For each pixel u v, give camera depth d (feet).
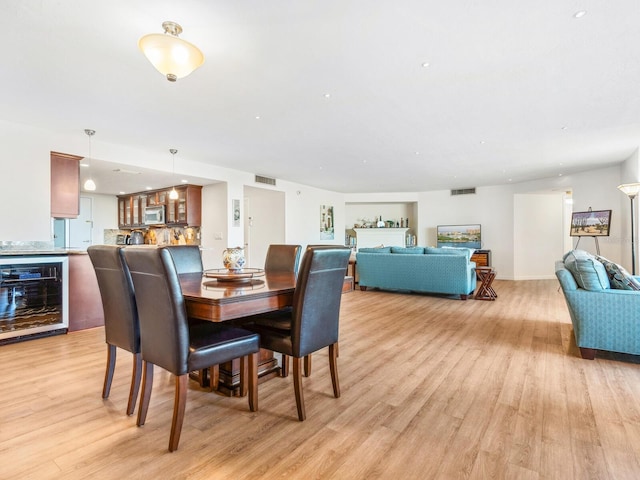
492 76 9.30
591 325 9.56
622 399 7.24
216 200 22.35
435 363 9.43
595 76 9.32
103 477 4.90
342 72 9.05
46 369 8.98
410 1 6.28
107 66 8.66
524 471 5.00
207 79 9.39
